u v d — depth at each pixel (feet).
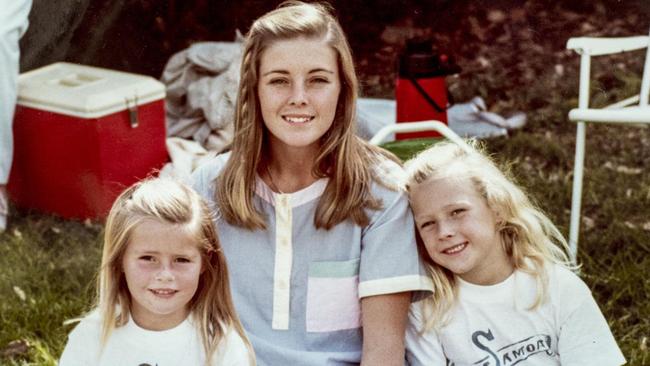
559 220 13.55
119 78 14.06
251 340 7.54
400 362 7.41
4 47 13.10
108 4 18.07
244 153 7.53
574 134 16.61
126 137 13.73
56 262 12.79
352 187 7.44
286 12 7.43
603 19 20.38
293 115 7.25
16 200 14.05
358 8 20.95
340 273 7.47
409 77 14.29
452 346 7.87
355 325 7.59
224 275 7.23
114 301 7.11
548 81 18.54
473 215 7.63
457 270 7.67
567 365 7.78
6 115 13.32
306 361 7.44
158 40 19.21
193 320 7.19
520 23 20.26
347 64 7.35
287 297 7.52
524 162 15.48
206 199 7.71
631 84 18.20
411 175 7.79
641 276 11.98
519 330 7.84
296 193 7.51
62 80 14.05
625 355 10.48
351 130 7.42
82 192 13.66
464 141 10.36
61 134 13.51
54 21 16.43
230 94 15.01
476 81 18.62
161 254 6.91
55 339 11.00
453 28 20.48
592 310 7.82
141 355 7.11
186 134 15.14
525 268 7.83
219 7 20.22
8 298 11.89
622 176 14.96
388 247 7.43
